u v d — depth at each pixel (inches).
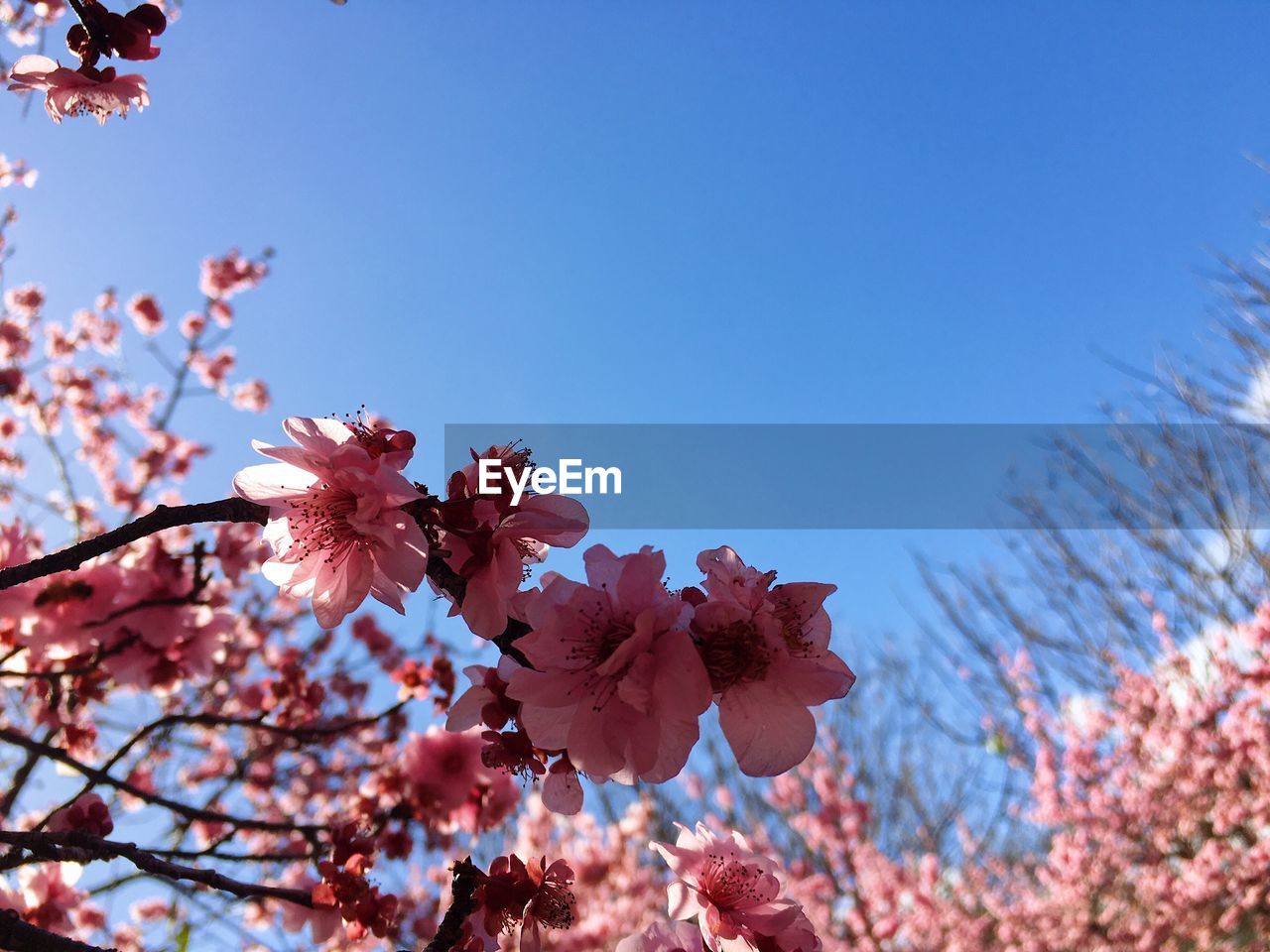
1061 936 417.4
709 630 61.0
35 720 181.2
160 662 161.8
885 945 459.5
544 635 61.9
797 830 526.9
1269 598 418.6
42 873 134.7
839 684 62.9
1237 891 364.8
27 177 283.3
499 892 81.7
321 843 118.4
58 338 384.2
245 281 407.8
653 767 60.3
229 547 170.1
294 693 218.8
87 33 114.2
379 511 65.9
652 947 78.7
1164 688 421.7
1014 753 513.7
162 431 353.1
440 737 180.1
